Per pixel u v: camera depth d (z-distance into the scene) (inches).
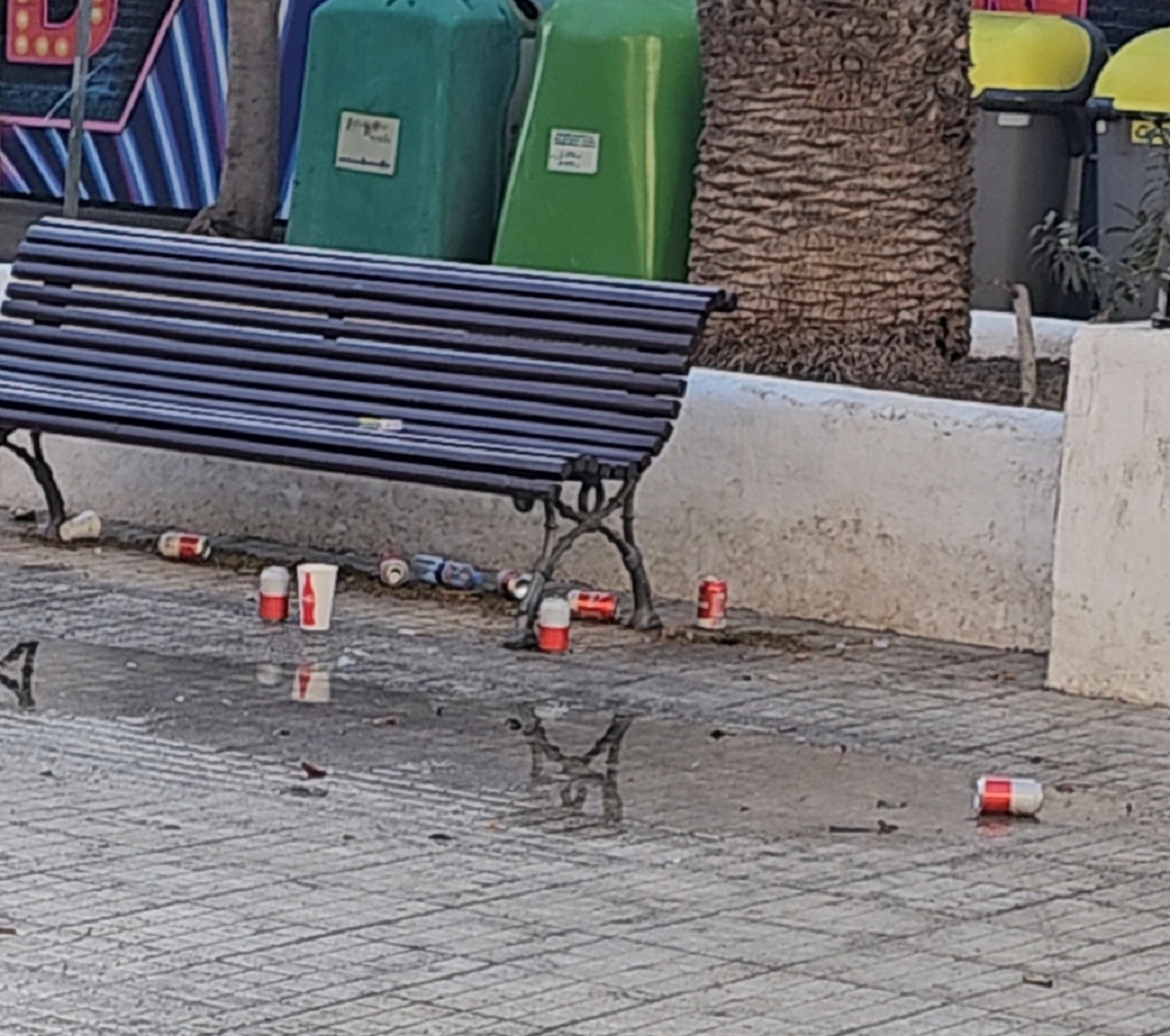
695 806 299.3
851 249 446.3
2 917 249.3
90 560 425.1
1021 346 427.8
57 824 280.8
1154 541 355.3
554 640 374.6
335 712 335.6
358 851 275.9
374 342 410.6
